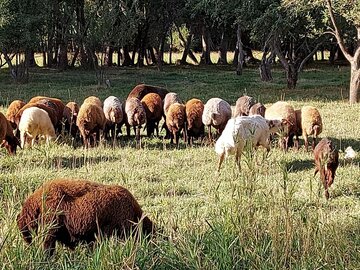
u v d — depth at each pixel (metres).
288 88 30.98
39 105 16.47
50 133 15.29
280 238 6.35
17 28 31.77
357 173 12.20
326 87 31.78
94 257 5.86
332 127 18.47
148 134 18.28
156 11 46.31
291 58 30.80
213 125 16.47
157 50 46.91
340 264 6.01
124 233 6.52
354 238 7.22
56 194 6.66
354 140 16.36
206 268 5.88
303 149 15.12
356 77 24.67
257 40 30.83
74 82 34.78
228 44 64.31
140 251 6.01
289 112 14.92
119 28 33.38
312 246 6.31
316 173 11.05
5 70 42.59
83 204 6.64
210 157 14.20
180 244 6.24
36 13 32.53
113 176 12.06
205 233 6.56
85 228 6.61
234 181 10.10
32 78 36.94
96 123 16.03
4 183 10.29
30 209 6.61
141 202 10.12
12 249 5.83
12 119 16.61
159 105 18.00
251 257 6.04
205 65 52.31
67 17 34.66
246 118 12.81
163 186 11.23
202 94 28.55
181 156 14.36
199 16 48.41
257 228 6.48
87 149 15.21
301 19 27.58
